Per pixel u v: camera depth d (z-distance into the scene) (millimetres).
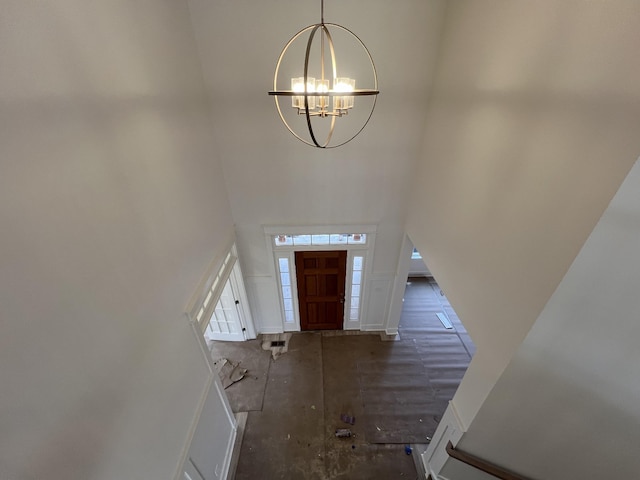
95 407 1386
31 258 1114
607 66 1122
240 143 3270
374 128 3219
